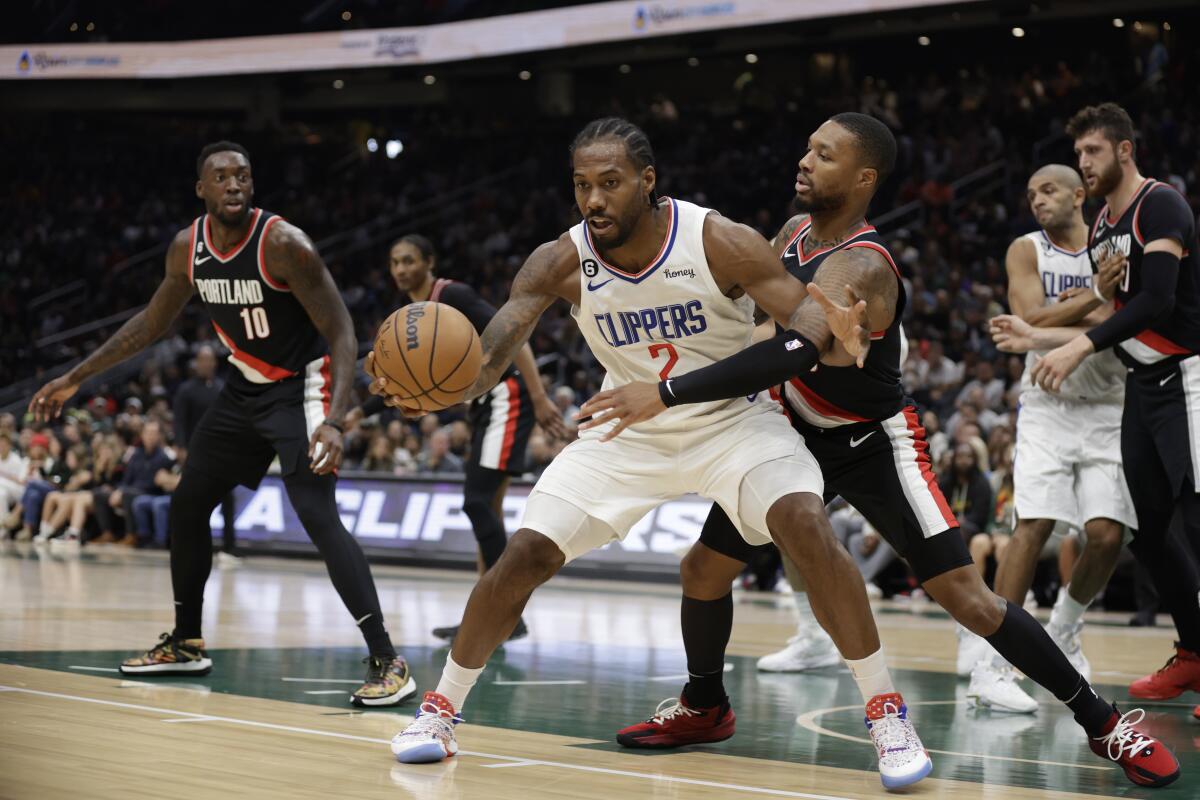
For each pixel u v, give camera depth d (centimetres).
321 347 496
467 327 347
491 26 2238
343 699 454
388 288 2333
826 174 359
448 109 2802
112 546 1517
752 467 344
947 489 1066
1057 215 539
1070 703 352
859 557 1109
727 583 379
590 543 357
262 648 612
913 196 1975
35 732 362
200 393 1218
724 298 346
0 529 1609
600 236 338
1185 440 465
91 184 2808
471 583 1102
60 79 2638
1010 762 373
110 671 508
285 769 322
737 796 308
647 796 305
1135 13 1984
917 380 1441
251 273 472
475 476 674
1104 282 455
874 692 335
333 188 2706
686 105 2578
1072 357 432
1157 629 886
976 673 489
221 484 498
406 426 1481
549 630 769
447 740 351
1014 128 2042
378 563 1323
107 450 1561
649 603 975
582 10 2119
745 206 2178
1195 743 414
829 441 370
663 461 356
